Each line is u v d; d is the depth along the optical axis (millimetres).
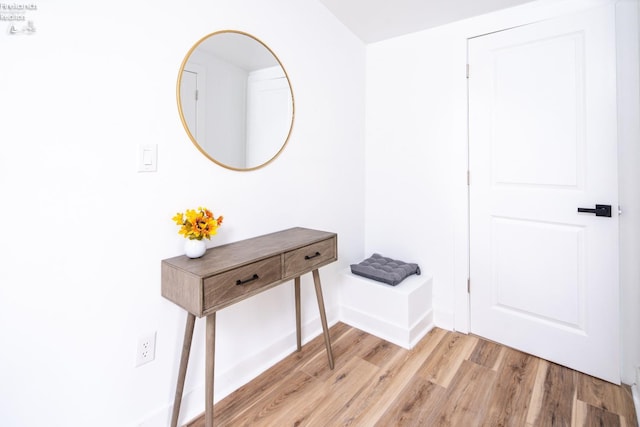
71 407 1167
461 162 2160
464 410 1535
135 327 1308
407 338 2055
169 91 1358
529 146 1911
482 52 2047
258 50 1722
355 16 2160
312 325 2176
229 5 1569
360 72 2520
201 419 1503
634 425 1430
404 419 1486
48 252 1087
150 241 1331
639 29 1561
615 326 1703
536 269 1935
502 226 2047
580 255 1790
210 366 1245
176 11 1364
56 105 1074
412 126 2367
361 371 1827
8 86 987
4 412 1036
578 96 1745
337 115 2309
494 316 2111
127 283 1275
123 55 1215
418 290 2156
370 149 2611
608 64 1651
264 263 1397
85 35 1122
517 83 1931
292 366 1875
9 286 1021
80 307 1165
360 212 2607
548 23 1812
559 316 1869
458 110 2146
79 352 1172
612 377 1724
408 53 2355
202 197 1510
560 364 1880
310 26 2029
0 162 984
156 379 1387
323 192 2225
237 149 1646
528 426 1438
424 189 2342
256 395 1646
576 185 1776
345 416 1507
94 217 1178
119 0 1195
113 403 1267
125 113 1231
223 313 1630
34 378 1082
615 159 1661
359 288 2289
